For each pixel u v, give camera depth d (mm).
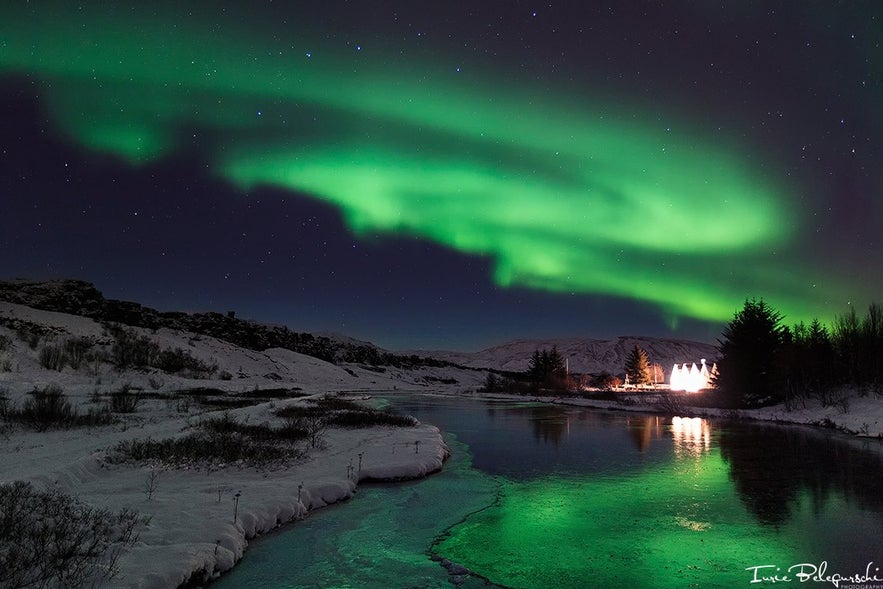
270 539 8922
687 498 12039
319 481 11688
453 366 117375
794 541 9102
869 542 9016
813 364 36281
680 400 43625
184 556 6926
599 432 25188
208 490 10344
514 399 53000
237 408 24734
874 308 36188
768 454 18406
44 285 56906
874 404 29625
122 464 11711
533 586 7230
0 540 6352
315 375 69125
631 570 7824
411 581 7355
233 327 76875
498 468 15602
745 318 40000
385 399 49000
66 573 6008
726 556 8383
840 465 16219
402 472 13648
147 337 50312
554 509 11062
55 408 17547
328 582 7270
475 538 9180
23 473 9648
